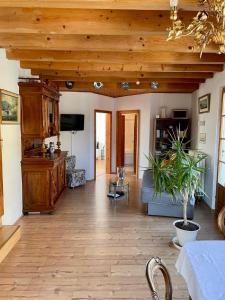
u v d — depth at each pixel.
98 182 7.11
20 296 2.38
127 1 2.04
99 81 5.48
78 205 5.08
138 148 7.64
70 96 6.96
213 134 4.86
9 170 3.89
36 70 4.82
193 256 1.68
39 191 4.50
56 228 3.94
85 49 3.25
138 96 7.49
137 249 3.28
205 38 1.73
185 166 3.07
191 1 2.00
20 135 4.37
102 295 2.40
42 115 4.38
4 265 2.89
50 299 2.34
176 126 7.12
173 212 4.37
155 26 2.63
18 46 3.17
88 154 7.31
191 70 4.46
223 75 4.42
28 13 2.61
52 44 3.17
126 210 4.80
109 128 8.19
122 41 3.21
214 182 4.79
